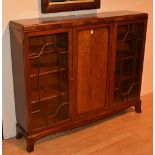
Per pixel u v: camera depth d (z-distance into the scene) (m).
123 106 2.86
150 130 2.66
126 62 2.92
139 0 3.05
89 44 2.38
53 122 2.43
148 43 3.29
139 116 2.94
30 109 2.25
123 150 2.36
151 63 3.41
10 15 2.25
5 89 2.40
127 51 2.84
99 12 2.77
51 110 2.46
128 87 2.93
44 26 2.09
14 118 2.52
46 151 2.35
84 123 2.61
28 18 2.35
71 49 2.29
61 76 2.42
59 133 2.62
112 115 2.95
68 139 2.53
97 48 2.45
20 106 2.37
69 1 2.48
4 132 2.51
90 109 2.61
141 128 2.70
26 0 2.30
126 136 2.57
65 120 2.47
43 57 2.42
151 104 3.21
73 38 2.27
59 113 2.48
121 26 2.64
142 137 2.55
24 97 2.24
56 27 2.15
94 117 2.65
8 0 2.21
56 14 2.50
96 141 2.49
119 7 2.92
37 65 2.34
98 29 2.40
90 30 2.35
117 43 2.67
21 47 2.09
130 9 3.02
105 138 2.54
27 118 2.27
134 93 2.99
